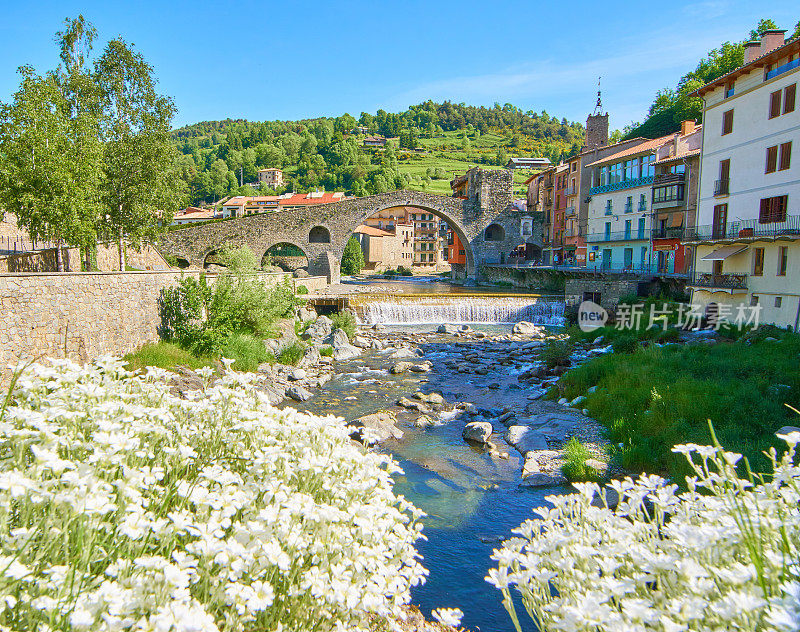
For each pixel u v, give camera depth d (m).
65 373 4.34
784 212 24.94
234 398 4.75
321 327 30.59
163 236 56.84
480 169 68.06
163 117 31.52
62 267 26.27
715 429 11.54
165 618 2.07
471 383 21.00
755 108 27.00
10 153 21.27
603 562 2.38
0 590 2.09
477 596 7.45
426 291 53.03
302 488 3.78
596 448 12.56
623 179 49.88
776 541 2.36
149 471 3.37
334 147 188.25
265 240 59.91
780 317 24.70
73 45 30.72
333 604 3.05
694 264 31.89
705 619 1.99
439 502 10.55
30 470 2.76
